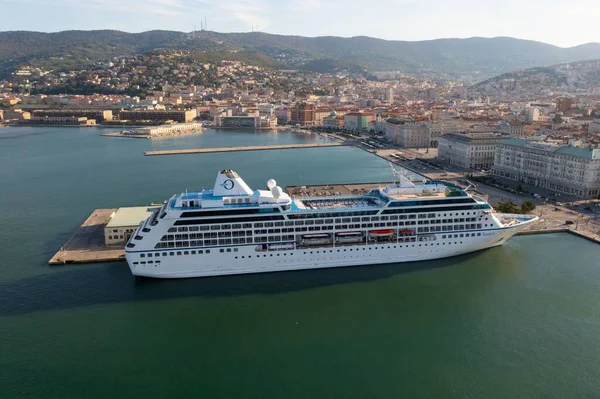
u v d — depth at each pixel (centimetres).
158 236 12619
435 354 10075
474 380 9319
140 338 10588
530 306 11881
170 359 9912
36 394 8912
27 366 9656
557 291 12612
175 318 11350
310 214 13162
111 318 11350
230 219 12781
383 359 9925
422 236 13962
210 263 13025
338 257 13562
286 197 13288
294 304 11956
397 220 13675
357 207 13612
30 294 12525
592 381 9275
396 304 11981
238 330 10888
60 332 10794
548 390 9050
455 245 14288
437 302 12081
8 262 14712
